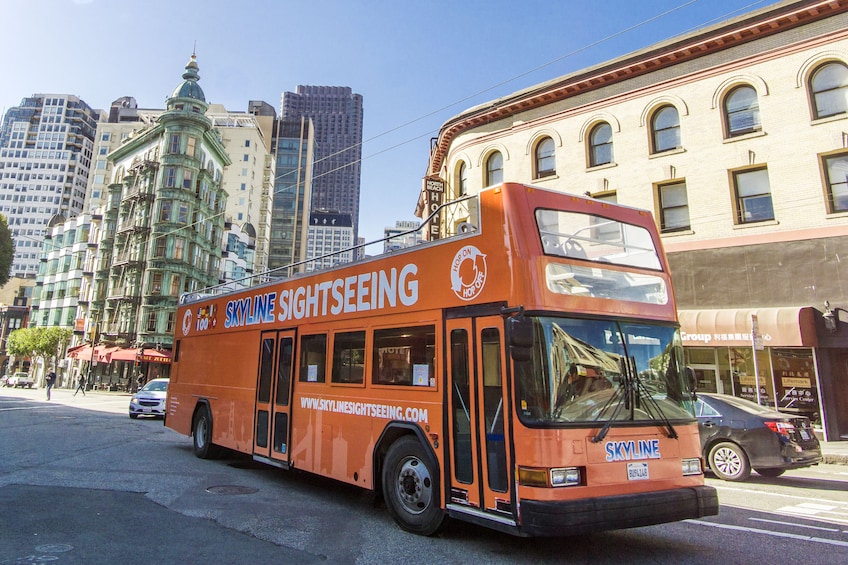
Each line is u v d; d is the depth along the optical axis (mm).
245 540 5426
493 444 5031
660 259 6242
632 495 4754
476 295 5500
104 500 6844
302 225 119812
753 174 17625
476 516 5062
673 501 4926
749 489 8766
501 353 5094
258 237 88375
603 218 5977
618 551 5359
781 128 17047
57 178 157625
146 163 50094
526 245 5211
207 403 10992
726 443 9609
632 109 20031
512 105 22750
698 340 16703
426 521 5668
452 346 5695
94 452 10938
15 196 155750
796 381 15812
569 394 4844
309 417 7840
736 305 17031
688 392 5645
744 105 18016
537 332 4914
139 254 48812
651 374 5438
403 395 6223
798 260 16172
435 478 5613
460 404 5480
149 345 46469
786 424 9266
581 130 21078
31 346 61406
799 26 17094
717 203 17906
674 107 19312
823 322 15320
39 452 10609
